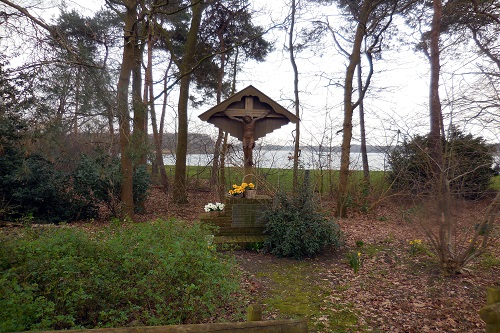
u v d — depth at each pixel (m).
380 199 11.54
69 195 10.35
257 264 6.79
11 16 8.10
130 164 10.55
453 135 5.89
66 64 8.65
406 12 13.40
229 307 4.59
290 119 8.45
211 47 17.22
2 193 9.44
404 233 9.09
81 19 12.88
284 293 5.44
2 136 9.25
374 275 6.20
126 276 3.92
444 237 5.87
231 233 7.99
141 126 11.22
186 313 3.81
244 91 8.20
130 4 10.21
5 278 3.15
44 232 4.98
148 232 4.62
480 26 11.16
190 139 17.05
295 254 7.14
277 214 7.55
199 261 3.93
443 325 4.36
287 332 2.01
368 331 4.24
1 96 8.41
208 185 17.83
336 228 7.53
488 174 6.62
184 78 14.45
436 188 5.93
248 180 8.40
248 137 8.33
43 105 8.63
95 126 9.65
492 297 2.49
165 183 16.83
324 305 5.00
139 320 3.60
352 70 12.32
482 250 5.84
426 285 5.62
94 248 4.23
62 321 3.38
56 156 10.33
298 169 11.73
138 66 14.04
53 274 3.58
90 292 3.65
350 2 13.65
